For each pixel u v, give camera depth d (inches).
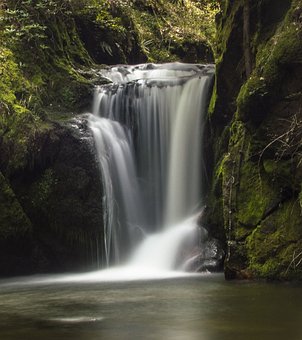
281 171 292.8
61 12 541.6
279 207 296.0
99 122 438.3
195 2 850.8
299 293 240.2
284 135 288.8
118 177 426.9
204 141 423.5
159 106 449.7
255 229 299.9
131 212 426.6
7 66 440.1
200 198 420.2
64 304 232.2
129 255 414.0
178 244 392.8
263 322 182.4
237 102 319.6
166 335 167.5
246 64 357.1
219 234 369.4
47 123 414.3
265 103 299.9
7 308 225.8
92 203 405.4
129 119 456.8
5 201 380.5
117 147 434.3
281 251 283.9
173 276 337.7
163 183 437.1
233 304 217.2
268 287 261.7
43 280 356.2
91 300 241.3
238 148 324.8
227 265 303.6
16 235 383.6
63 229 406.3
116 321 189.9
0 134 391.5
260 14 349.1
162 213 430.9
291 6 311.0
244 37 359.3
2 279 375.6
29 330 178.7
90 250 405.7
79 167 406.3
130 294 256.1
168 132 442.6
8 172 391.2
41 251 404.8
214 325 179.5
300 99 288.8
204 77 434.6
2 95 411.2
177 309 209.6
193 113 432.8
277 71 294.2
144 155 447.2
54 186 404.5
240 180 317.7
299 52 286.2
